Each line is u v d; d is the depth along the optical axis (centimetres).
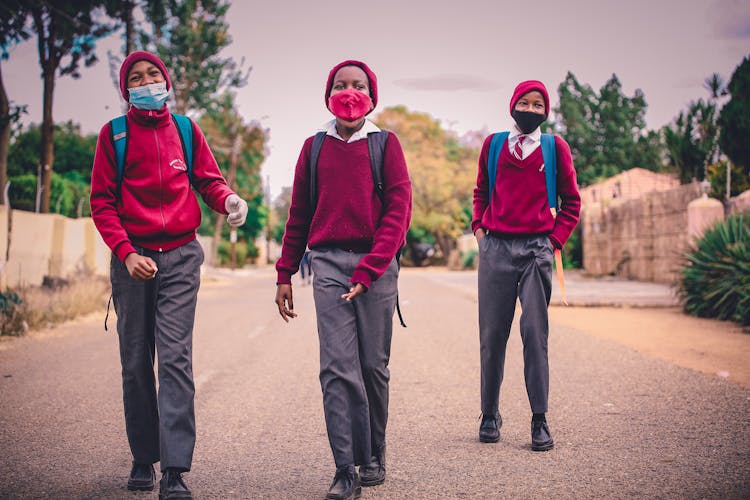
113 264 363
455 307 1570
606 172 5225
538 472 397
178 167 368
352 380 357
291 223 394
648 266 2442
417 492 368
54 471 411
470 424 516
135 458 376
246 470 413
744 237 1334
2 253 1463
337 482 349
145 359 367
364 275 358
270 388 660
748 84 2072
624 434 475
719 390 615
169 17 3650
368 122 380
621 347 895
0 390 655
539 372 443
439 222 5222
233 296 2112
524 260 450
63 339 1043
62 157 4694
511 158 455
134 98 356
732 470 393
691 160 2391
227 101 4300
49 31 2103
